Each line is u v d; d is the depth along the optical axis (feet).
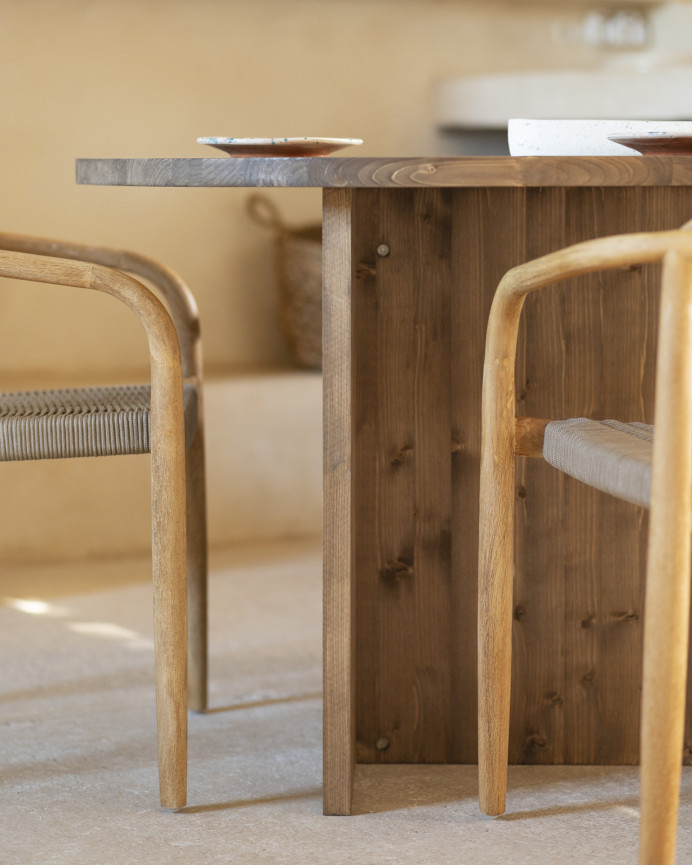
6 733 5.57
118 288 4.38
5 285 10.55
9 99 10.60
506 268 5.07
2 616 7.72
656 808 3.59
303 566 9.12
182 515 4.51
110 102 10.99
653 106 11.30
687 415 3.43
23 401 5.20
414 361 5.14
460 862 4.23
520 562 5.21
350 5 11.75
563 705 5.26
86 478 9.35
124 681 6.37
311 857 4.26
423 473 5.19
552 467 5.16
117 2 10.91
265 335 11.62
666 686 3.53
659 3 12.79
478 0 12.22
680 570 3.49
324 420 4.44
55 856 4.28
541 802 4.79
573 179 3.97
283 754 5.32
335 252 4.36
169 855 4.29
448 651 5.24
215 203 11.31
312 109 11.74
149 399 5.16
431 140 12.18
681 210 5.02
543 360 5.12
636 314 5.10
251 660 6.75
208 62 11.32
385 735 5.28
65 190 10.87
